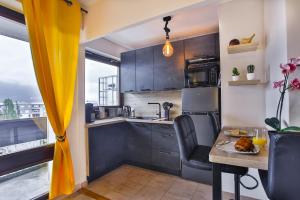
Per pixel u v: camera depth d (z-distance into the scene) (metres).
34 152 1.90
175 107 3.39
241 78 2.09
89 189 2.31
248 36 2.05
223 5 2.18
